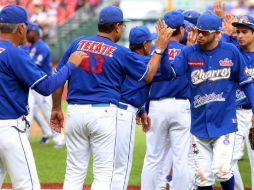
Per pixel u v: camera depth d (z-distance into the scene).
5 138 20.91
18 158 20.98
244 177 34.09
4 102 20.91
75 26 87.69
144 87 25.81
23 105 21.27
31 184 21.17
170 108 26.47
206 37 24.50
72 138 23.67
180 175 26.56
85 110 23.03
